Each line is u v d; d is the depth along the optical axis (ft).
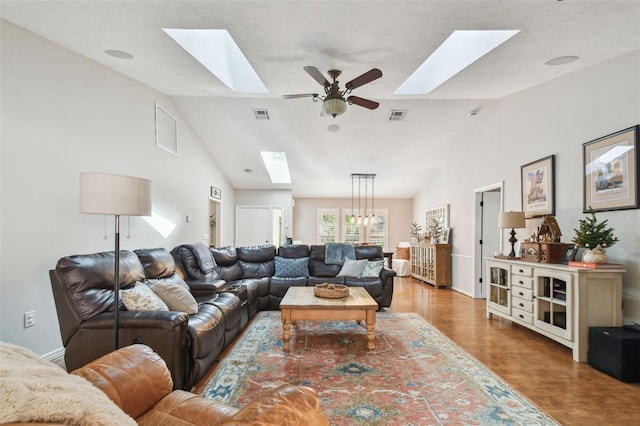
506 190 15.31
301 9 7.27
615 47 9.23
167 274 10.67
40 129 8.98
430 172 24.93
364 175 25.61
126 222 12.43
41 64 8.98
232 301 10.84
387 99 15.43
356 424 6.19
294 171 24.76
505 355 9.69
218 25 8.04
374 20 7.73
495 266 13.39
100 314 7.27
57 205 9.49
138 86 13.24
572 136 11.52
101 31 8.56
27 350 2.84
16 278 8.33
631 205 9.34
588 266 9.26
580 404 6.99
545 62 10.41
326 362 9.06
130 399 4.18
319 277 16.47
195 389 7.51
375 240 31.50
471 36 10.41
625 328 8.91
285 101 16.11
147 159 13.97
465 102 15.93
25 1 7.14
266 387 7.59
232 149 21.29
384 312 14.79
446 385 7.77
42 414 1.94
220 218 24.38
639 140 9.14
